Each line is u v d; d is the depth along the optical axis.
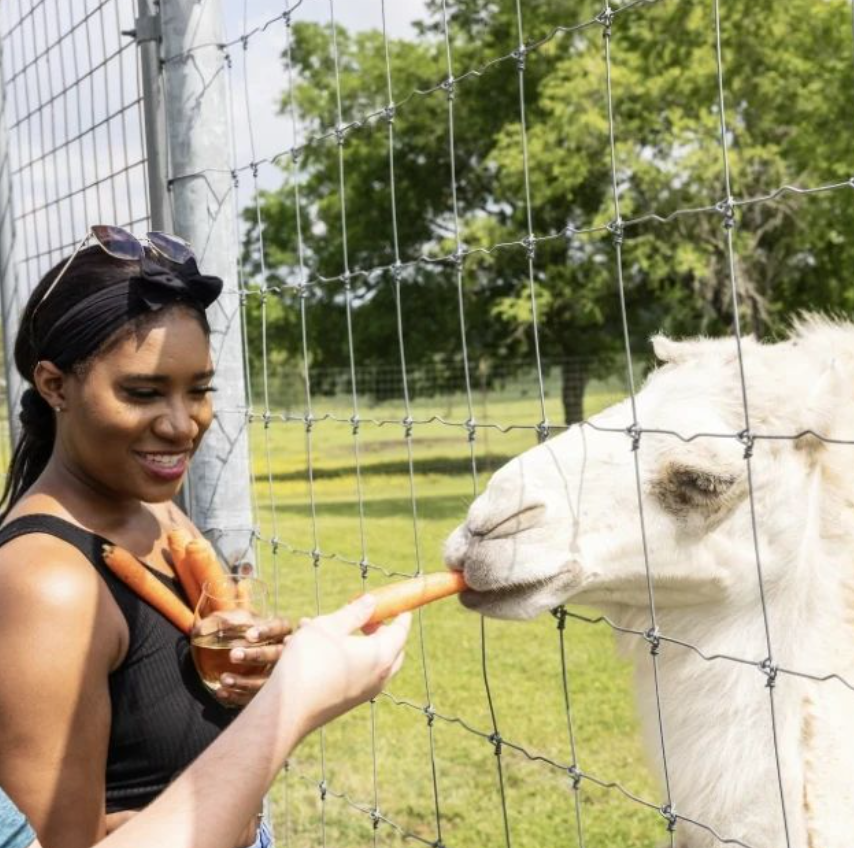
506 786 5.98
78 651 1.80
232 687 1.95
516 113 27.69
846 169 22.03
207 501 3.41
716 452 2.71
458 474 25.73
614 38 24.64
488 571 2.70
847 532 2.72
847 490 2.73
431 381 30.66
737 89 22.41
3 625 1.79
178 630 1.99
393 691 7.93
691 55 23.05
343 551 13.77
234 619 1.95
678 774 2.83
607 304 26.61
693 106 22.59
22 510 2.04
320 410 32.09
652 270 23.12
